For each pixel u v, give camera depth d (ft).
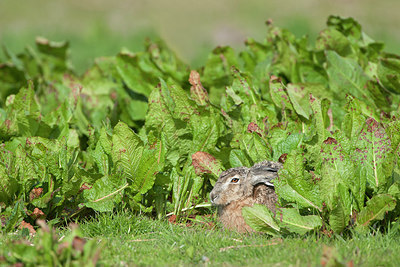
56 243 24.25
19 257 23.43
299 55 47.09
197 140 36.83
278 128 35.99
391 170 30.53
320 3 132.57
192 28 118.73
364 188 30.32
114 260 26.48
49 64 56.59
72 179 33.45
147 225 32.81
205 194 37.32
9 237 29.91
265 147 35.42
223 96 40.60
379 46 48.19
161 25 119.65
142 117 45.73
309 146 33.73
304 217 29.19
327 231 29.55
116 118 43.93
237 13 129.70
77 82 50.37
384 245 27.76
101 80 49.42
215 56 45.83
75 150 37.27
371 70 46.32
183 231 31.73
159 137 37.01
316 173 31.60
